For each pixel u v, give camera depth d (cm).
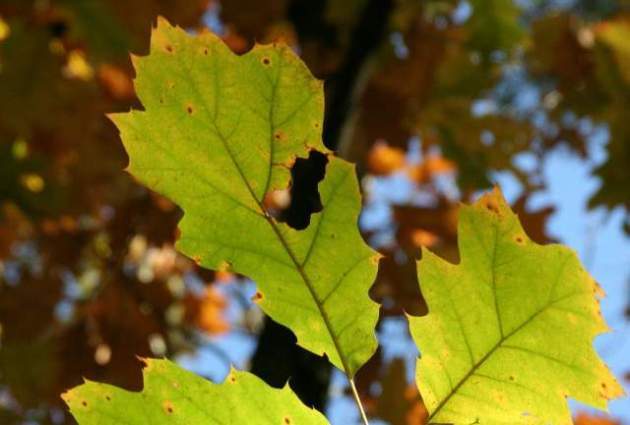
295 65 80
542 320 81
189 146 80
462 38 229
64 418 201
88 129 221
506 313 81
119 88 226
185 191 80
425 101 227
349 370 81
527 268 81
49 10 217
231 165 80
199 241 81
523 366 81
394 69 226
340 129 191
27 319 213
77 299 220
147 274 231
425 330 82
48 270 220
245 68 80
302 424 81
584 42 227
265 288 81
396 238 204
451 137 226
